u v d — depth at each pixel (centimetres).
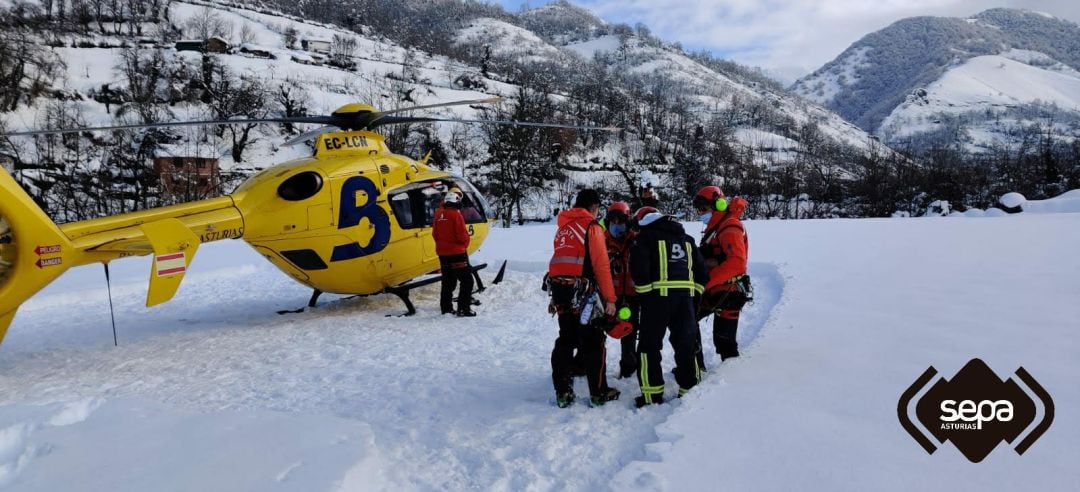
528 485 349
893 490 314
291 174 778
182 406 514
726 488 322
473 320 812
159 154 4816
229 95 5912
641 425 434
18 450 382
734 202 548
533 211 5500
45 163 4409
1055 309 660
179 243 653
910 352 539
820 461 349
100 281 1165
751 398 450
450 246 830
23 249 575
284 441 374
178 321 862
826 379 484
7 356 708
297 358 657
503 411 477
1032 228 1420
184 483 321
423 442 421
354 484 327
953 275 884
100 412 434
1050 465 336
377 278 860
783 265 1059
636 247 477
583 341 478
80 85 5816
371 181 838
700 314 547
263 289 1098
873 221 1847
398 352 665
